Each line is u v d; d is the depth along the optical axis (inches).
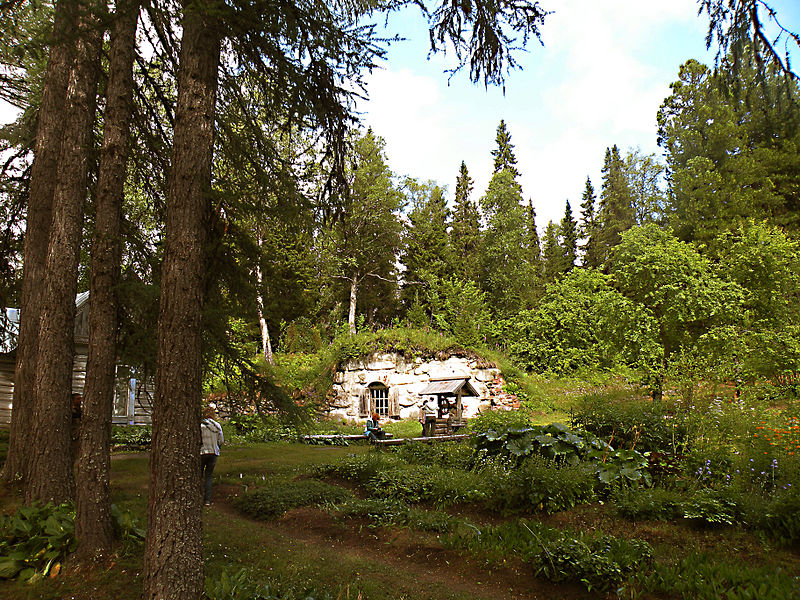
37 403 277.3
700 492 275.3
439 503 325.7
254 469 461.1
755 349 624.7
